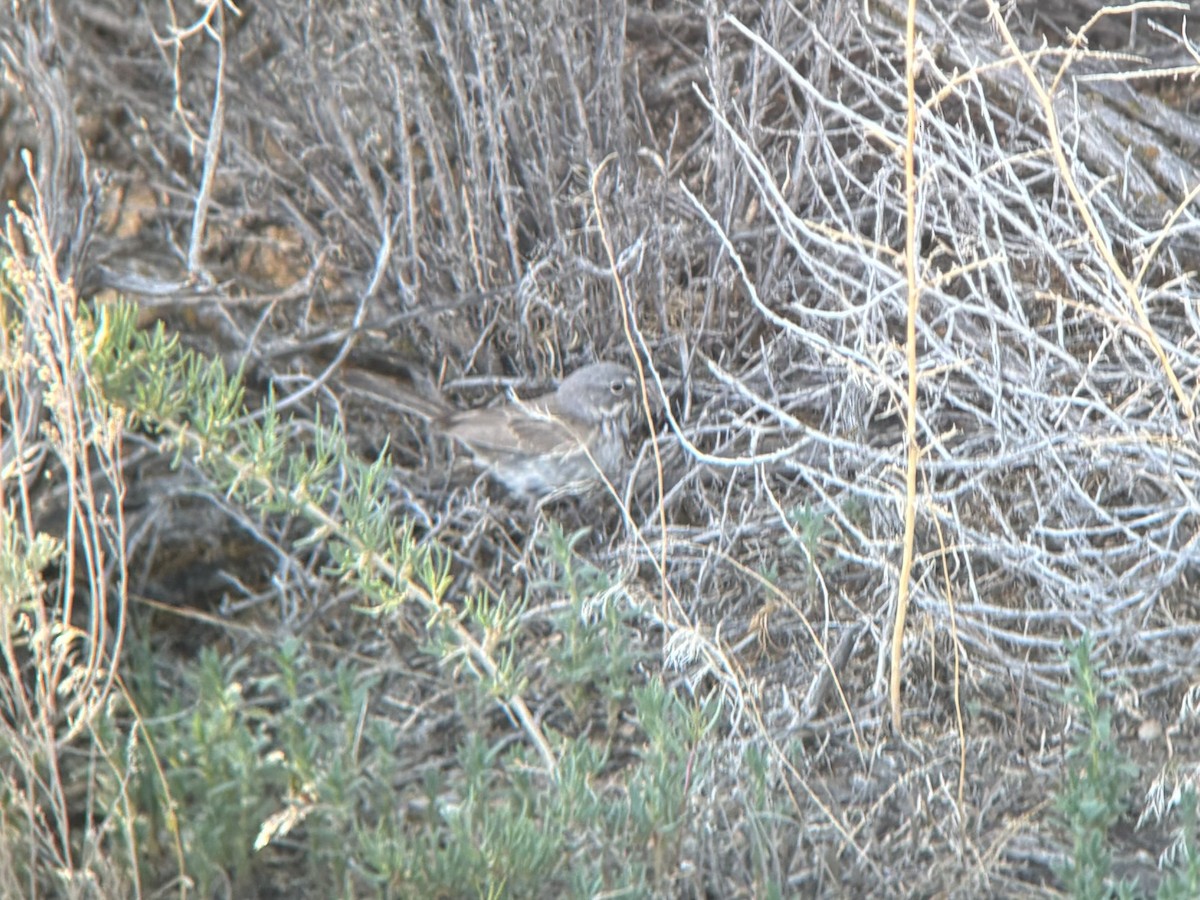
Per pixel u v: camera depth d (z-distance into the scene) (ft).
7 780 27.22
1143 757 29.40
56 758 28.04
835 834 28.17
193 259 35.17
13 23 33.94
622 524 36.60
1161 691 30.60
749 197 41.04
